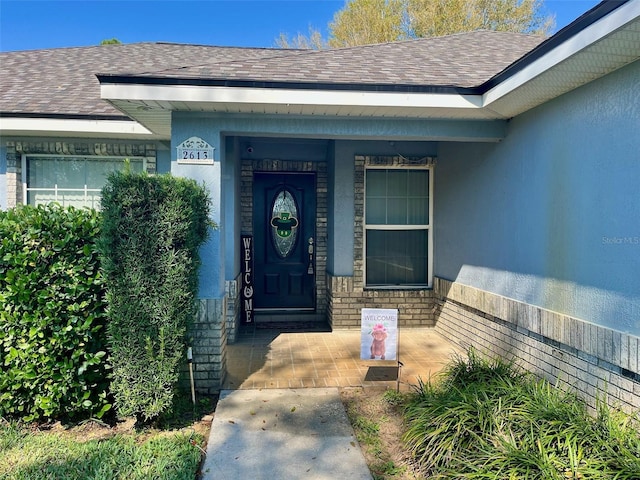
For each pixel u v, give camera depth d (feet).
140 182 11.60
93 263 11.88
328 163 24.63
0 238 11.44
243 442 11.19
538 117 13.94
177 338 12.18
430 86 13.91
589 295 11.63
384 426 12.26
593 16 9.11
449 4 64.64
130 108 14.48
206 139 14.94
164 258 11.82
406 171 23.76
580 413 10.40
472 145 18.67
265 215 25.81
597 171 11.34
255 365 17.31
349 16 69.77
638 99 10.03
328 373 16.39
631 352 10.03
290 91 13.67
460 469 9.29
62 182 21.62
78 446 10.85
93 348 12.08
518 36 22.72
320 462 10.33
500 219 16.31
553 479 8.21
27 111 19.26
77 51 30.35
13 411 12.00
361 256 22.97
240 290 23.98
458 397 11.65
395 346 15.02
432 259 23.62
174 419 12.60
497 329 16.40
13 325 11.51
